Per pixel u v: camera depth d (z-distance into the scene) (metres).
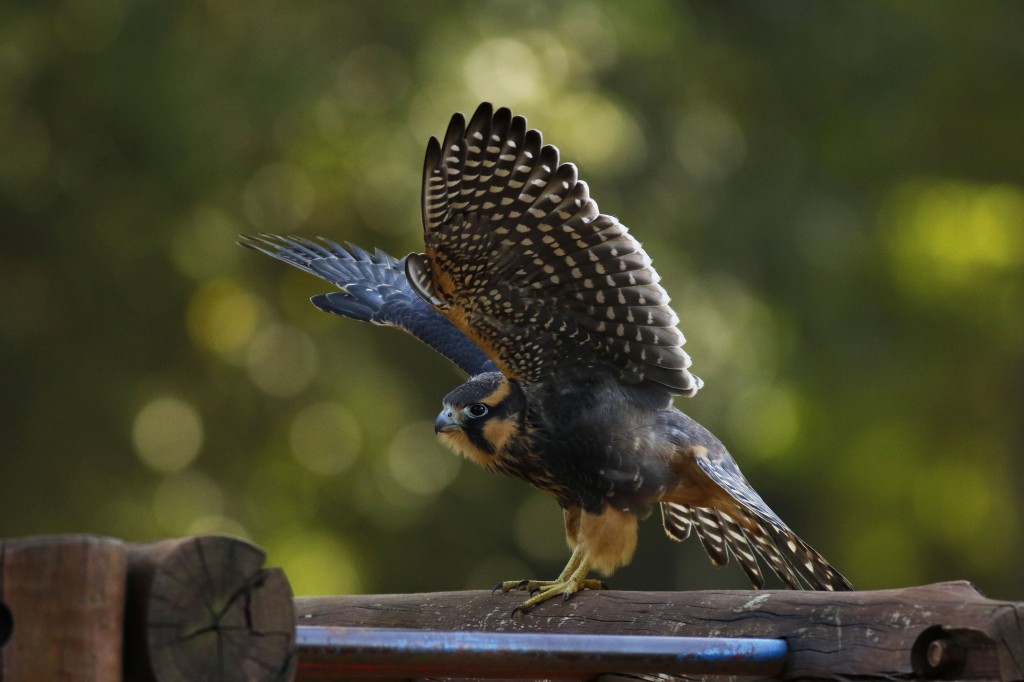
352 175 18.73
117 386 18.89
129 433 18.97
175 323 19.14
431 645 3.92
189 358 19.34
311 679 4.75
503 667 4.00
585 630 5.15
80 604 3.21
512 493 21.80
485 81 18.25
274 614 3.38
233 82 18.06
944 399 23.08
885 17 21.53
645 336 5.92
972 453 23.33
